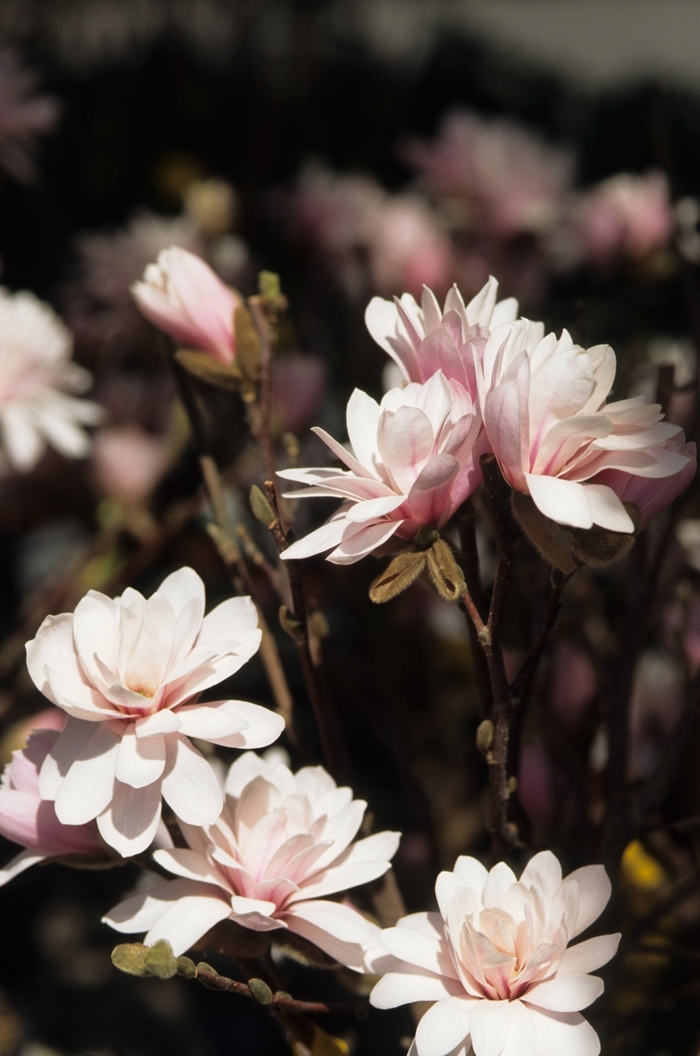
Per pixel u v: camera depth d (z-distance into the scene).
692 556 1.19
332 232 1.88
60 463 1.71
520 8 4.93
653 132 1.25
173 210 2.67
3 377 1.41
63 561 1.88
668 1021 1.14
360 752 1.62
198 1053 1.48
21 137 2.03
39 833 0.97
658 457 0.91
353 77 3.11
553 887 0.92
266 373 1.07
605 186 1.85
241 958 0.99
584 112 3.66
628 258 1.77
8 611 2.10
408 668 1.55
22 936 1.68
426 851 1.14
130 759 0.91
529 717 1.18
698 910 1.16
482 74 3.70
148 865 0.99
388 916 1.02
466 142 1.89
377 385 1.79
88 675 0.93
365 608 1.57
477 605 0.99
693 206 1.79
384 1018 1.24
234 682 1.66
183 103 2.83
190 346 1.08
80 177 2.69
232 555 1.07
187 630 0.93
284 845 0.93
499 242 1.90
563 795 1.12
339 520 0.94
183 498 1.79
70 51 3.00
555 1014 0.91
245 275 1.96
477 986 0.91
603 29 4.94
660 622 1.21
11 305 1.46
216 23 2.96
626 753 1.08
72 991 1.58
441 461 0.90
